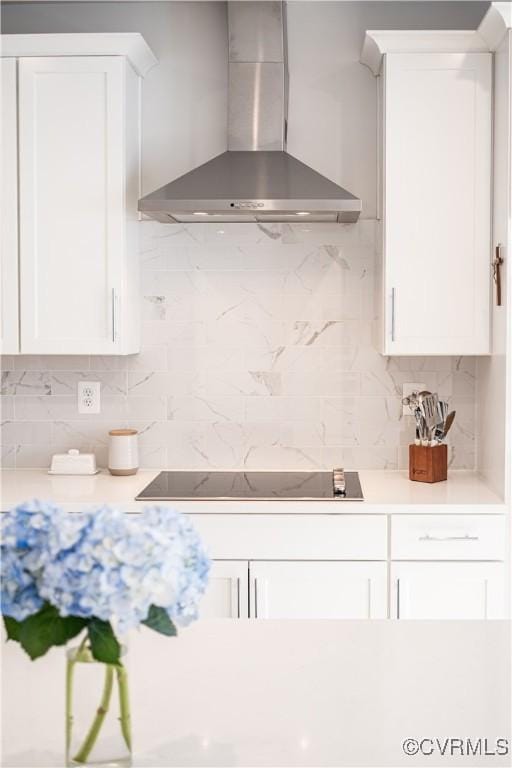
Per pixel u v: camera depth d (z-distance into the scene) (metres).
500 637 1.77
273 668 1.62
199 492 3.16
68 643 1.18
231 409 3.64
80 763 1.18
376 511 3.02
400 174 3.27
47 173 3.33
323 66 3.59
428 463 3.37
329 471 3.61
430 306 3.28
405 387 3.60
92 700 1.18
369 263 3.59
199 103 3.60
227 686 1.54
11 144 3.33
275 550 3.04
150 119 3.61
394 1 3.57
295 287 3.60
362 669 1.61
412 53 3.25
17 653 1.70
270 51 3.38
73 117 3.32
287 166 3.32
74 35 3.26
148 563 1.09
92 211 3.32
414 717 1.42
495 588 3.03
